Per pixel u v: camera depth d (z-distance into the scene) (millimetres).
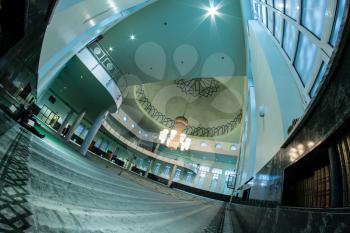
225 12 10391
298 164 1661
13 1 2689
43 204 1377
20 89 5121
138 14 10727
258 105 6012
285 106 3361
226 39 11469
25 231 938
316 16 2834
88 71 11625
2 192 1263
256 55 6512
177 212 4031
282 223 1410
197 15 10680
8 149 2482
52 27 5203
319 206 1276
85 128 22438
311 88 2910
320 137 1245
